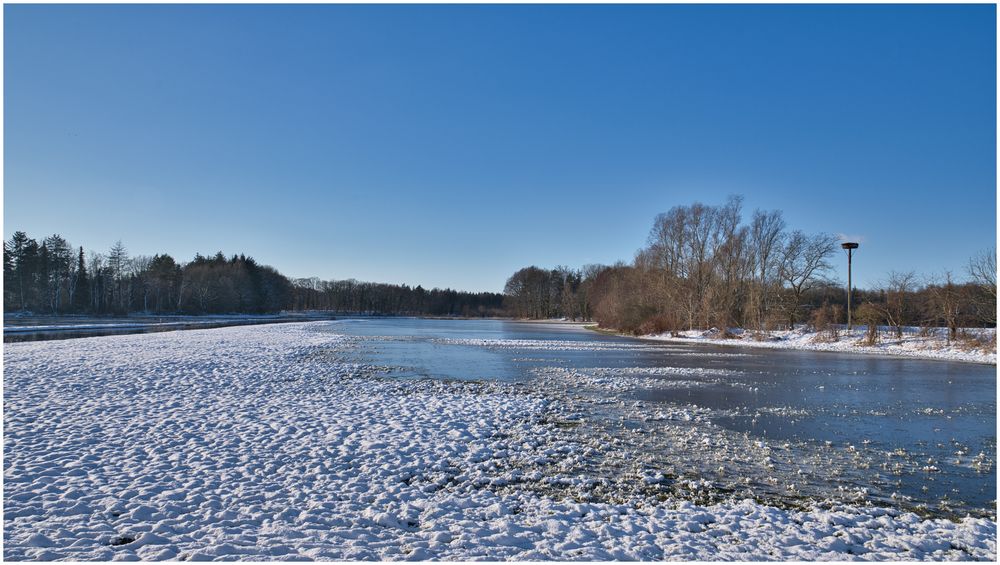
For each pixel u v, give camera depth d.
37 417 11.12
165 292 107.88
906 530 6.61
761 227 54.81
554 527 6.38
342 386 17.11
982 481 8.69
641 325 55.88
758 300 50.03
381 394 15.77
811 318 48.38
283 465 8.45
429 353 30.55
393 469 8.45
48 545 5.39
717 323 50.97
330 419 11.78
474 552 5.60
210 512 6.46
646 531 6.36
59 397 13.44
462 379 19.62
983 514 7.34
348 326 70.81
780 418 13.30
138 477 7.59
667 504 7.38
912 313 39.47
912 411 14.42
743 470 9.00
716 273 52.59
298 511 6.63
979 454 10.23
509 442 10.36
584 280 125.81
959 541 6.27
